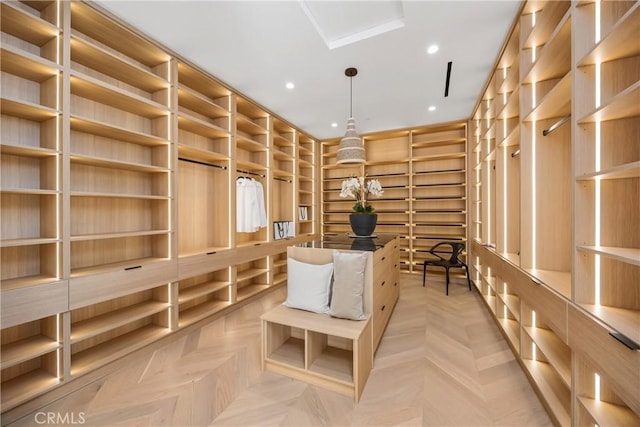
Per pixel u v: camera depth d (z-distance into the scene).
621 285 1.30
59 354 1.76
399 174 5.08
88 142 2.25
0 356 1.60
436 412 1.60
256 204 3.73
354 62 2.68
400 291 3.98
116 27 2.08
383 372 2.00
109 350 2.11
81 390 1.81
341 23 2.23
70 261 1.99
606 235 1.32
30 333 1.86
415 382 1.88
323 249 2.26
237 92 3.30
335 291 2.00
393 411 1.61
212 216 3.42
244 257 3.43
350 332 1.76
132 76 2.37
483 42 2.34
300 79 3.02
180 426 1.51
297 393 1.79
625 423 1.17
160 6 1.93
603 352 1.10
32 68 1.75
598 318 1.17
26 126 1.88
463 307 3.33
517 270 2.10
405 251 5.10
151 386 1.86
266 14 2.02
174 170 2.55
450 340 2.49
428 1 1.88
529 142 2.08
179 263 2.56
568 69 1.86
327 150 6.04
